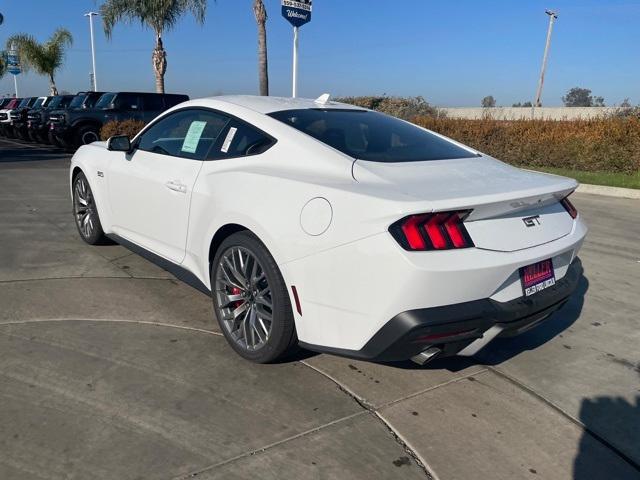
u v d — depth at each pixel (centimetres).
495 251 264
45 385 287
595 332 394
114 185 450
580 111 2762
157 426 258
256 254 303
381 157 315
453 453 251
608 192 1010
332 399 290
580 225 333
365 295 255
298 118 347
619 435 272
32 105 2408
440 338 257
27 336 342
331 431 262
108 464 231
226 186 328
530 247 281
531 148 1347
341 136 335
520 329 290
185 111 405
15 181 962
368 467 238
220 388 294
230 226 326
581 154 1248
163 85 1955
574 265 332
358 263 255
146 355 326
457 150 364
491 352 357
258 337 316
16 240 556
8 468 225
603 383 322
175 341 346
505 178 304
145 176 405
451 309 253
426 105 2381
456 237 253
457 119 1645
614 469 247
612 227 731
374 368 326
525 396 304
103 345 335
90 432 251
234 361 324
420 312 248
